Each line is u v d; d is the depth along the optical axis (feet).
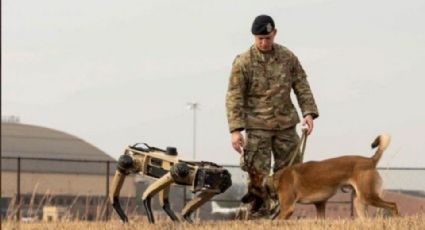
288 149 44.68
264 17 43.93
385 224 37.42
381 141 43.73
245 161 44.52
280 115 44.37
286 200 43.91
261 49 44.16
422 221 37.93
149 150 41.60
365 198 43.37
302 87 44.93
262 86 44.19
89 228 43.19
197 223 40.93
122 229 41.24
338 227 37.42
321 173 43.70
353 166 43.65
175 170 39.11
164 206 41.68
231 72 44.39
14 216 51.06
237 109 43.96
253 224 39.88
